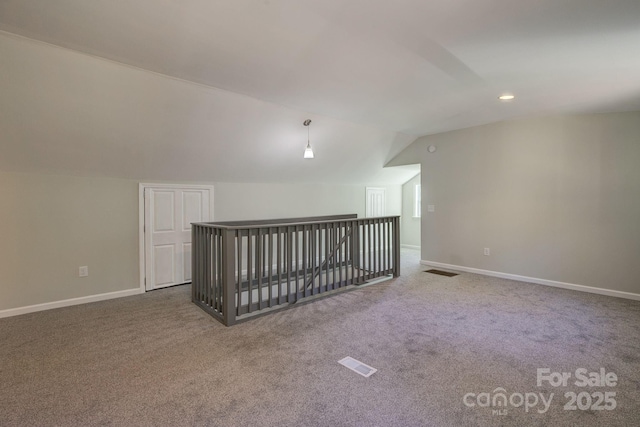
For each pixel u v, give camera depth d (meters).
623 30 2.14
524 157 4.68
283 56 2.57
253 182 5.34
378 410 1.89
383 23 2.08
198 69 2.83
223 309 3.19
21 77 2.58
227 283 3.11
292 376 2.24
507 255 4.89
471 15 1.98
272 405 1.93
